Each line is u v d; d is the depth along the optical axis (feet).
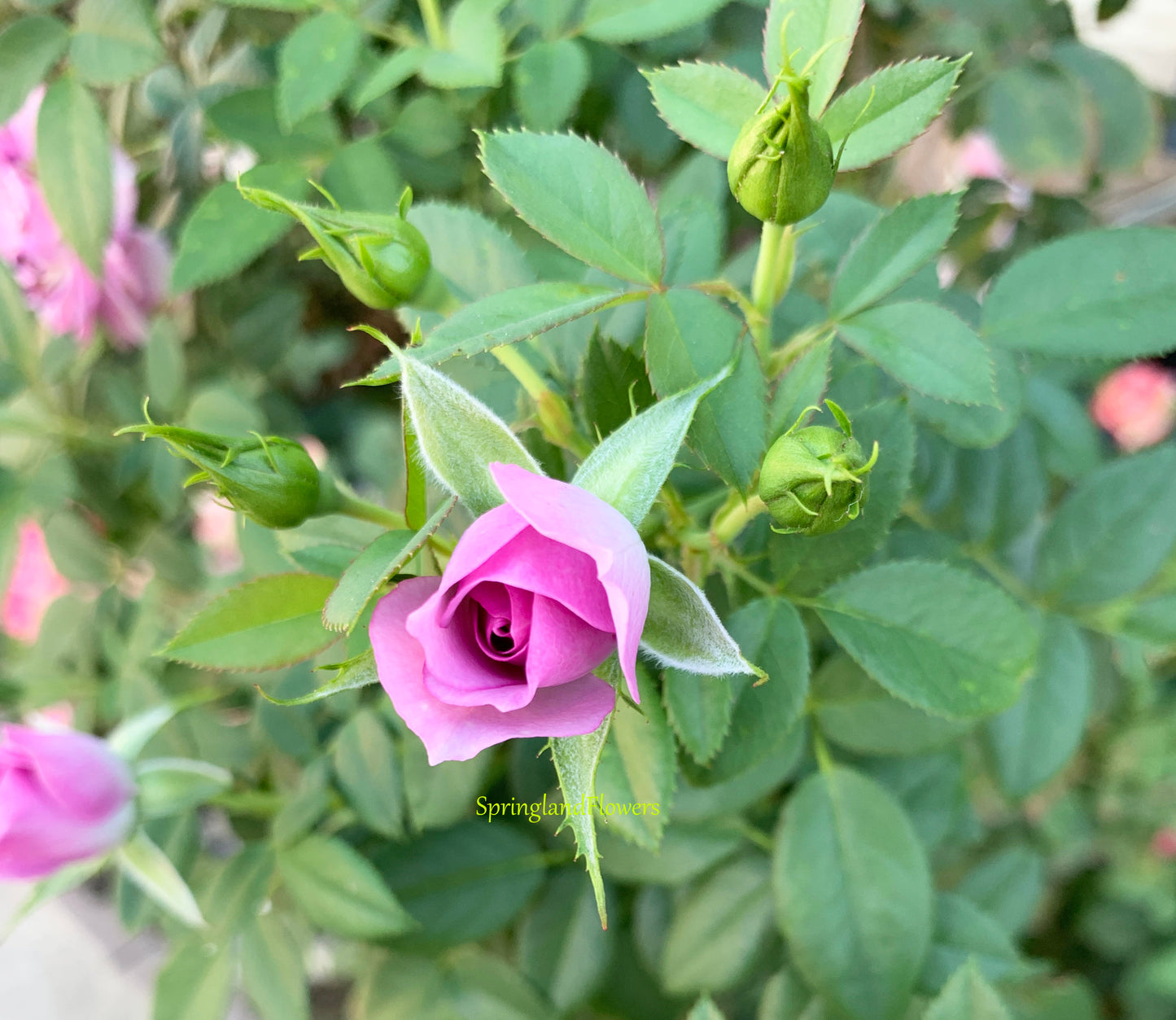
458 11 0.80
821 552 0.69
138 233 1.14
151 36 0.86
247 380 1.30
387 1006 0.94
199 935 0.90
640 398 0.66
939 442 0.92
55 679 1.16
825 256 0.89
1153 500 0.87
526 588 0.49
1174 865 1.66
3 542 1.11
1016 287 0.75
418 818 0.87
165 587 1.25
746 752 0.69
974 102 1.13
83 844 0.84
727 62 0.98
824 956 0.79
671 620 0.55
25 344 1.13
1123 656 1.23
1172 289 0.72
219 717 1.01
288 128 0.80
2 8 0.94
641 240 0.62
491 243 0.75
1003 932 0.85
